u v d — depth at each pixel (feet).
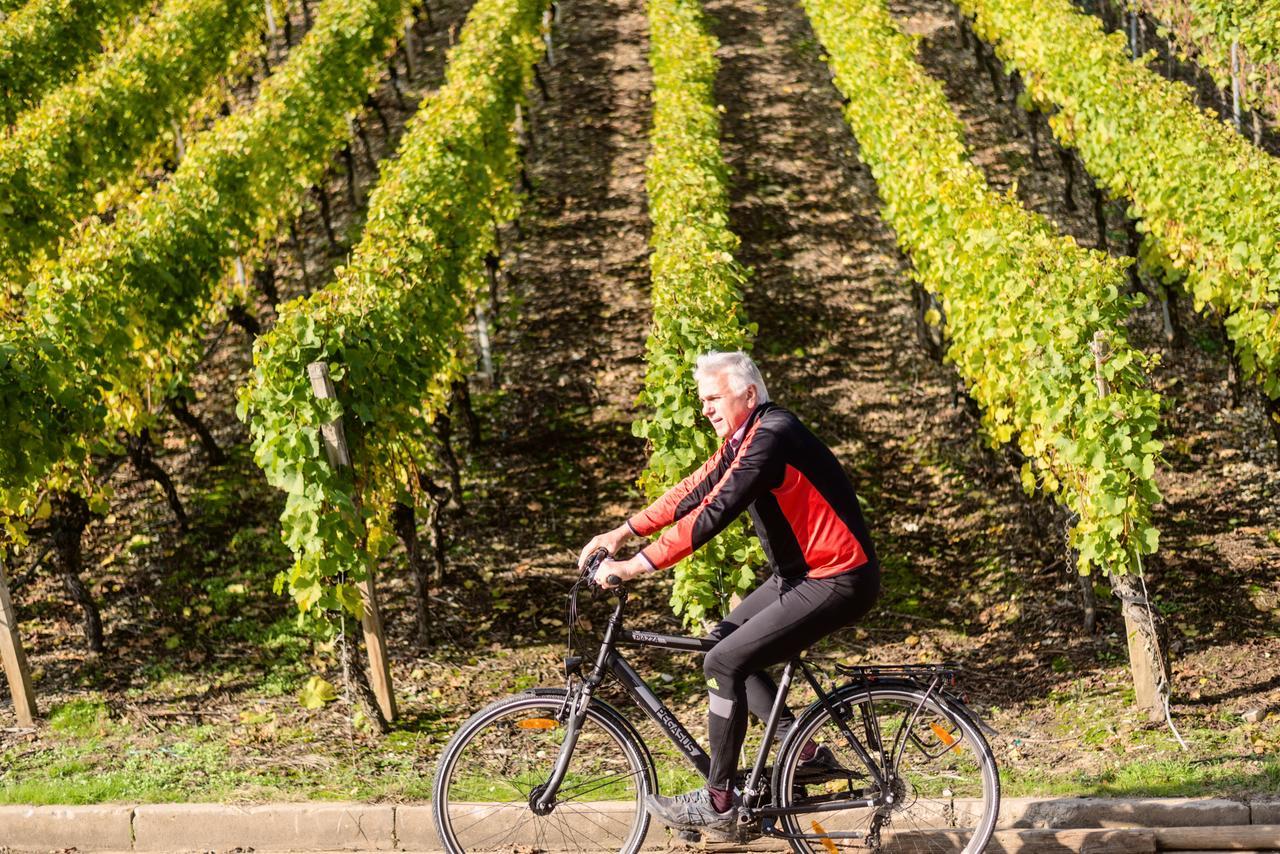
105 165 41.50
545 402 35.24
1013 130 52.95
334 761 18.19
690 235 30.19
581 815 14.60
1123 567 19.61
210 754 18.44
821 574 12.76
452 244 31.94
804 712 13.60
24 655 20.15
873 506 29.32
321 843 15.01
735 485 12.31
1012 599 24.57
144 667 22.57
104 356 25.81
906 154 34.86
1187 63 56.34
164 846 15.10
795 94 60.08
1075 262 24.13
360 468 21.40
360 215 47.96
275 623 24.39
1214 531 26.48
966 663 22.11
